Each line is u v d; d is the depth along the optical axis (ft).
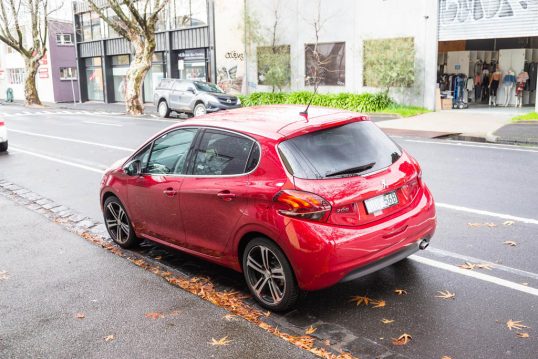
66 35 157.58
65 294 16.61
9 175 37.68
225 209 15.15
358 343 12.85
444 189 27.91
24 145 53.16
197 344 13.12
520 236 19.98
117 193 19.99
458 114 66.18
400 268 17.35
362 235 13.58
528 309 14.17
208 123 16.63
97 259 19.72
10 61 184.85
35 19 134.51
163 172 17.85
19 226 24.49
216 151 15.94
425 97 72.79
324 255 13.16
